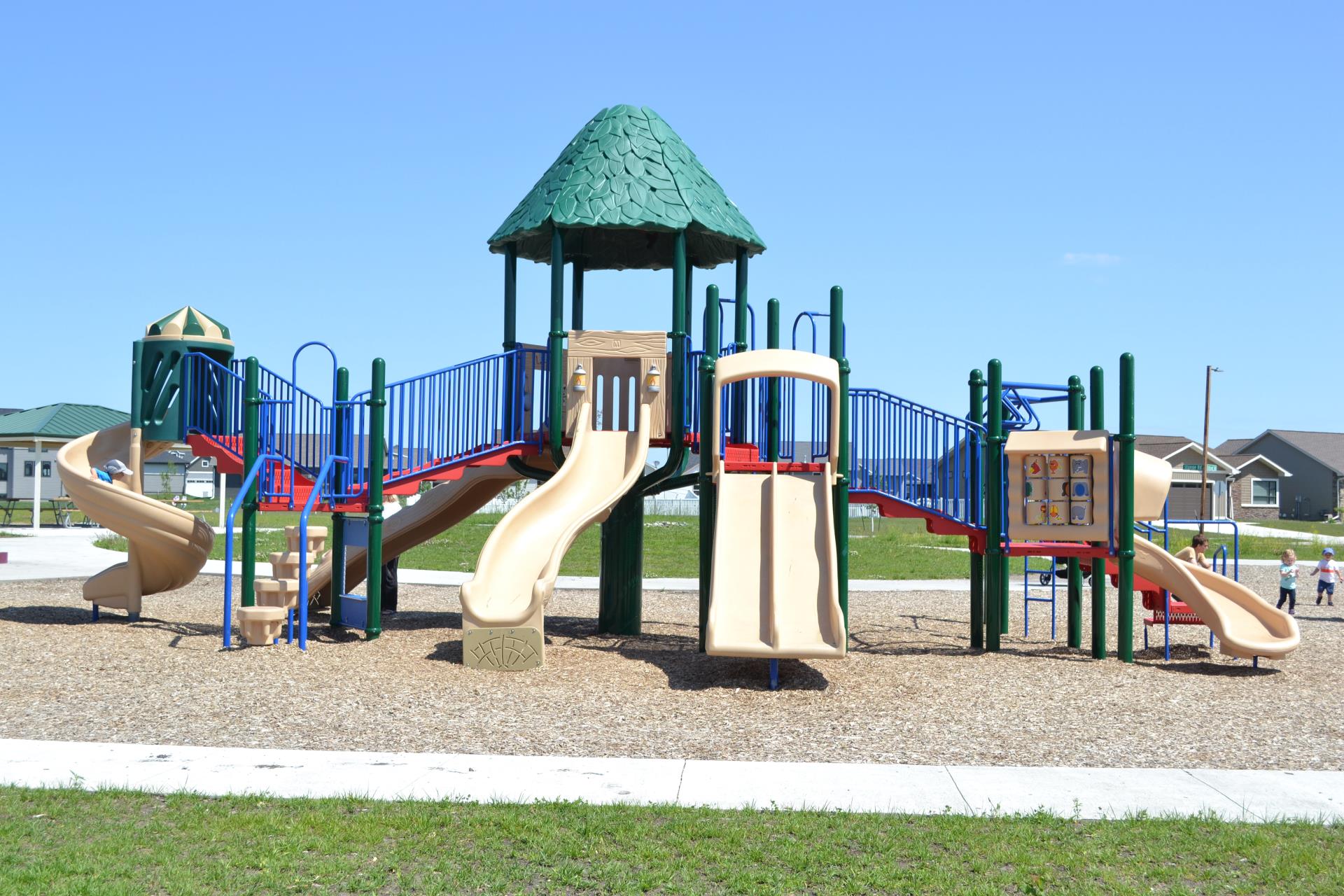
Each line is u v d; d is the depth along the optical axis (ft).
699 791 22.95
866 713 31.83
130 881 17.15
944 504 45.06
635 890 17.22
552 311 47.32
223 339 51.80
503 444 47.67
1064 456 43.42
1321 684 37.83
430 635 46.44
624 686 35.37
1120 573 42.57
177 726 29.01
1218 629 41.47
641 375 47.21
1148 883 17.78
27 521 161.99
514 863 18.35
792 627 35.88
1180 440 218.59
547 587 38.47
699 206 48.70
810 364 41.06
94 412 143.23
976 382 48.11
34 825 20.01
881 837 19.76
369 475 45.24
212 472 265.13
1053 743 28.45
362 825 20.10
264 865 17.95
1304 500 247.50
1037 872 18.12
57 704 31.50
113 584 48.96
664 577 81.82
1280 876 18.03
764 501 40.60
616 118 50.60
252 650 40.73
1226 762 26.68
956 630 52.65
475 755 26.16
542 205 48.55
